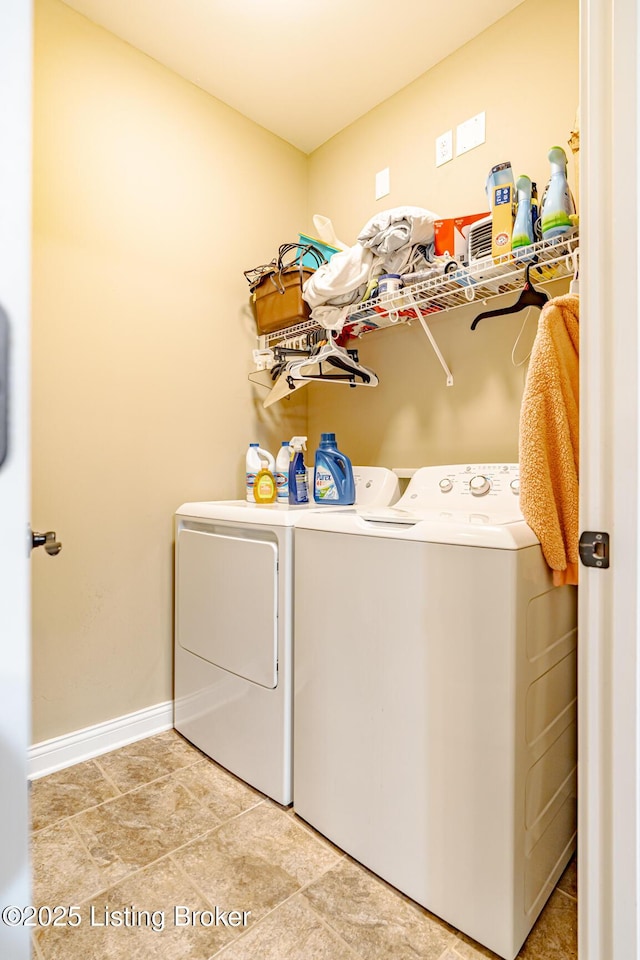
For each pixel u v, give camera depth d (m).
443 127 1.94
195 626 1.83
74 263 1.73
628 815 0.67
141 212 1.91
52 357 1.68
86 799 1.51
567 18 1.60
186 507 1.91
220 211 2.17
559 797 1.20
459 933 1.07
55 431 1.69
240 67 1.99
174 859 1.27
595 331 0.69
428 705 1.11
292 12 1.73
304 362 1.99
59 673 1.70
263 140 2.34
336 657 1.31
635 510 0.66
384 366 2.14
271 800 1.51
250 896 1.16
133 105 1.89
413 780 1.14
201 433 2.10
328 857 1.28
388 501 1.84
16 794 0.39
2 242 0.38
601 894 0.70
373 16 1.75
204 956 1.02
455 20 1.76
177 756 1.77
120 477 1.85
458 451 1.88
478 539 1.04
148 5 1.71
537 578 1.08
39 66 1.66
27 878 0.40
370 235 1.71
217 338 2.16
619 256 0.67
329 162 2.42
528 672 1.04
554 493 1.13
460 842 1.06
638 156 0.65
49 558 1.68
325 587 1.34
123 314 1.86
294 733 1.45
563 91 1.60
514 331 1.72
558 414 1.11
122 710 1.85
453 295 1.73
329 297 1.87
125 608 1.87
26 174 0.39
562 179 1.35
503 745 1.00
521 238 1.39
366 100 2.17
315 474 1.94
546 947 1.03
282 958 1.01
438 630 1.09
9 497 0.38
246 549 1.59
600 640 0.70
